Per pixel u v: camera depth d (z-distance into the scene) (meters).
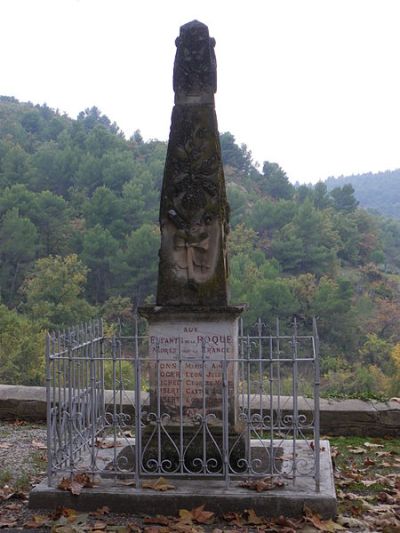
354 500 6.45
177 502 5.88
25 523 5.65
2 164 93.44
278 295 59.88
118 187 90.31
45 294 61.62
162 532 5.39
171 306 6.66
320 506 5.80
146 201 84.31
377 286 82.69
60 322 58.75
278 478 6.24
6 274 68.56
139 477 6.29
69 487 6.00
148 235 66.31
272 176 113.00
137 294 66.69
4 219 70.69
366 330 69.62
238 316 6.73
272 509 5.82
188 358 6.41
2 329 49.38
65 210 79.12
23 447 8.38
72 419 6.46
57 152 96.12
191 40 6.88
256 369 21.98
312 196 103.50
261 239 82.75
